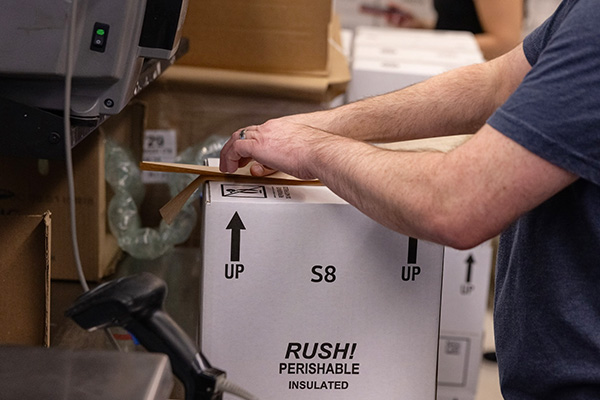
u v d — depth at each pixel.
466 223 0.95
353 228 1.12
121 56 1.09
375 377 1.17
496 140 0.93
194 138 2.01
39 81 1.11
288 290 1.13
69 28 1.04
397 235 1.13
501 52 3.03
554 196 1.03
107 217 1.81
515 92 0.94
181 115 2.00
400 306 1.15
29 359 0.75
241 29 2.01
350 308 1.15
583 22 0.89
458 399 2.12
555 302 1.03
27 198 1.66
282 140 1.15
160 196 1.97
